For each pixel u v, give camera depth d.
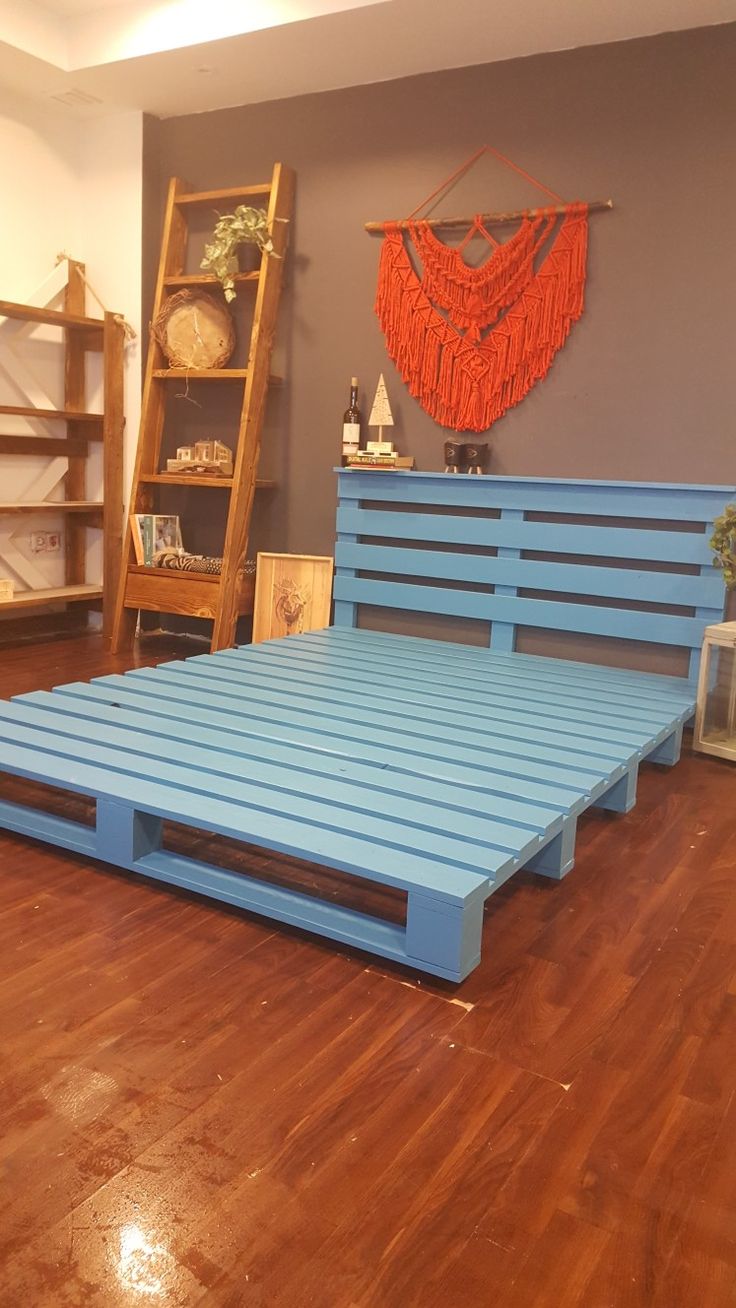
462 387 3.99
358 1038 1.57
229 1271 1.11
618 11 3.35
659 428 3.63
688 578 3.48
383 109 4.07
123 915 1.98
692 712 3.12
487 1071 1.50
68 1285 1.09
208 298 4.51
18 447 4.52
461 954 1.69
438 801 2.07
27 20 3.96
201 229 4.61
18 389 4.70
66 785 2.18
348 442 4.18
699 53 3.41
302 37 3.71
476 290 3.90
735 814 2.66
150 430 4.68
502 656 3.79
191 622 4.95
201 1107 1.39
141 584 4.51
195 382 4.70
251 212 4.16
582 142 3.66
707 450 3.55
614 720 2.84
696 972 1.82
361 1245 1.15
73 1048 1.52
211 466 4.46
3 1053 1.50
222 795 2.08
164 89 4.32
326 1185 1.25
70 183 4.80
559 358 3.79
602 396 3.73
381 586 4.18
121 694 2.92
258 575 4.50
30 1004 1.64
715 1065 1.53
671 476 3.63
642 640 3.62
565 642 3.82
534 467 3.91
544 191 3.76
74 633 5.00
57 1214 1.18
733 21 3.35
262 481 4.46
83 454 4.88
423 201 4.03
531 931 1.96
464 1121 1.38
